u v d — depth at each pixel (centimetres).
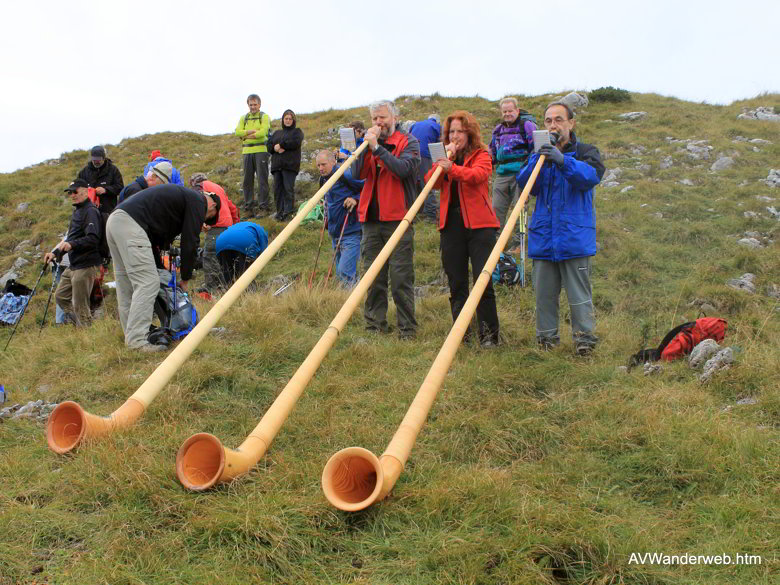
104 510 351
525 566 302
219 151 2084
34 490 371
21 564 308
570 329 739
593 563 310
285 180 1398
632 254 976
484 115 1947
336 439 443
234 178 1742
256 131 1474
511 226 550
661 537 331
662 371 558
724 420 441
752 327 675
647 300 838
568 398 514
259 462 404
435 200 1289
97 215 915
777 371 513
